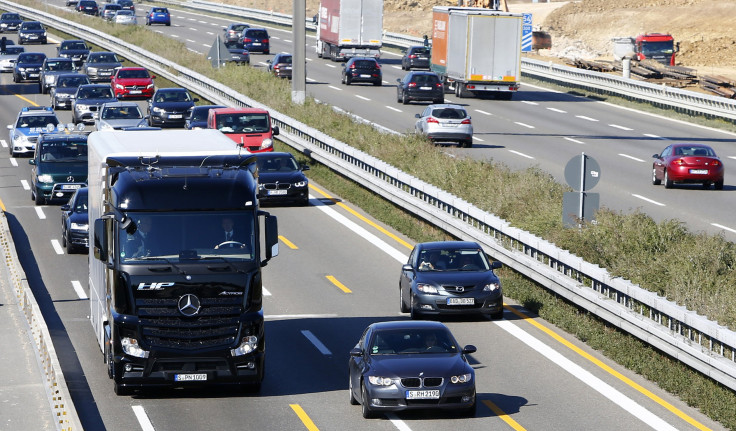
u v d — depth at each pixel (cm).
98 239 5341
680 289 6369
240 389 5756
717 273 6856
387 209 11050
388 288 8219
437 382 5088
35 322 6519
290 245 9762
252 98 17362
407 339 5391
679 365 5847
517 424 5088
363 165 11981
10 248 8925
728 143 15275
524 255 7794
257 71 19825
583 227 7750
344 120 14438
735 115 16925
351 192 12044
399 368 5128
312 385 5838
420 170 11175
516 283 7956
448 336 5444
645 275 6769
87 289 8219
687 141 15362
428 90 18562
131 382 5359
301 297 7944
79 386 5775
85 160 12069
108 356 5600
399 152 12044
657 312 6169
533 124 16900
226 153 5631
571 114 18200
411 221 10469
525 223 8494
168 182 5409
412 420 5162
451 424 5091
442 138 14250
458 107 14450
